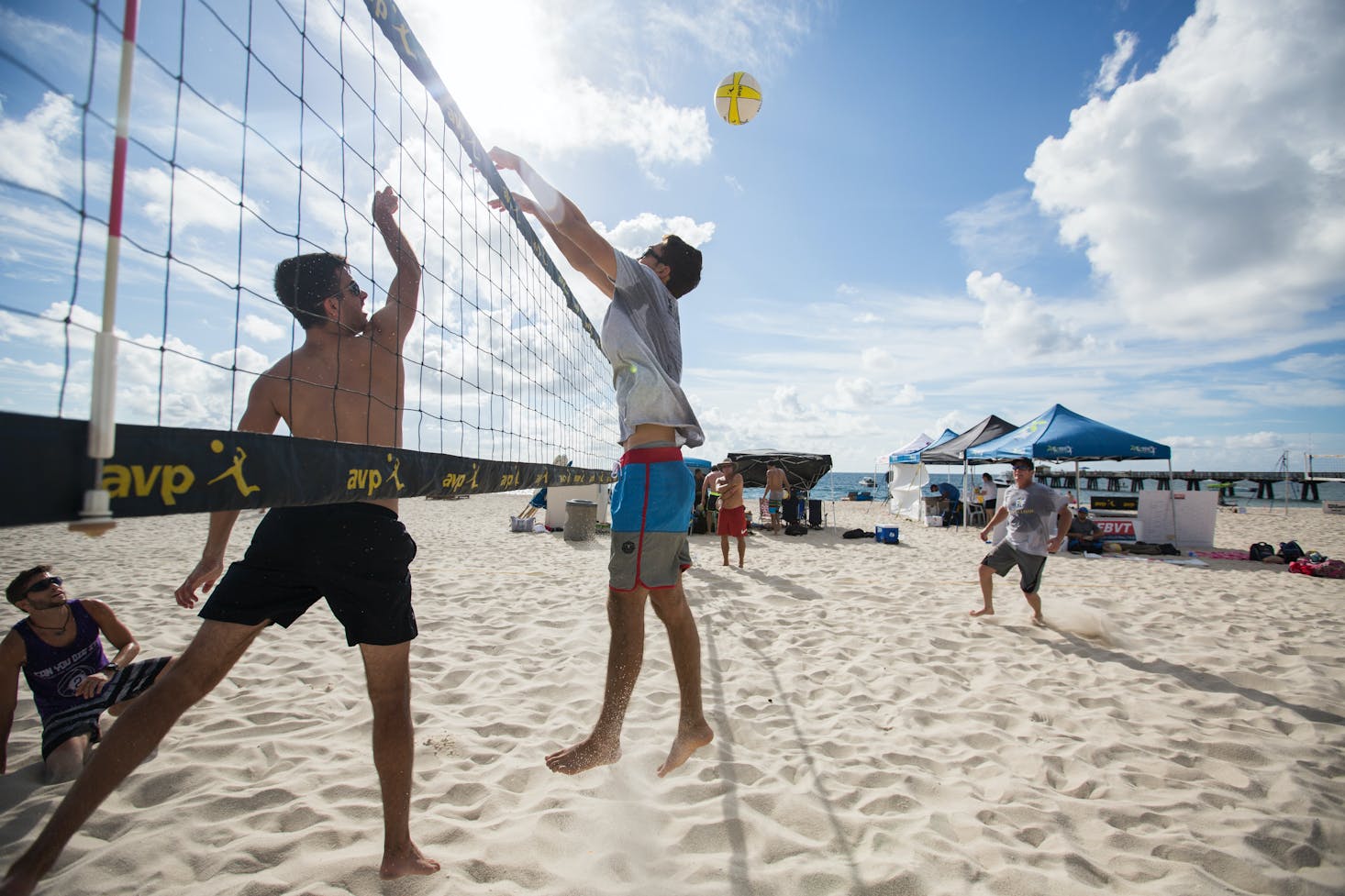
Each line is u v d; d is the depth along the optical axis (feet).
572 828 7.27
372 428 6.14
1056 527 18.17
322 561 5.40
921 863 6.82
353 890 6.08
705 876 6.52
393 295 6.56
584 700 11.35
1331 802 8.43
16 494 2.61
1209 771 9.39
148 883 6.17
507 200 8.10
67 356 2.93
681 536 6.35
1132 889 6.59
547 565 27.09
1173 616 19.24
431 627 16.33
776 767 9.06
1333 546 40.81
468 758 9.09
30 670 8.54
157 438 3.28
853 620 17.94
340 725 9.98
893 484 64.85
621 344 6.36
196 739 9.32
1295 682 13.26
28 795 7.88
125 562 24.66
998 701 12.04
